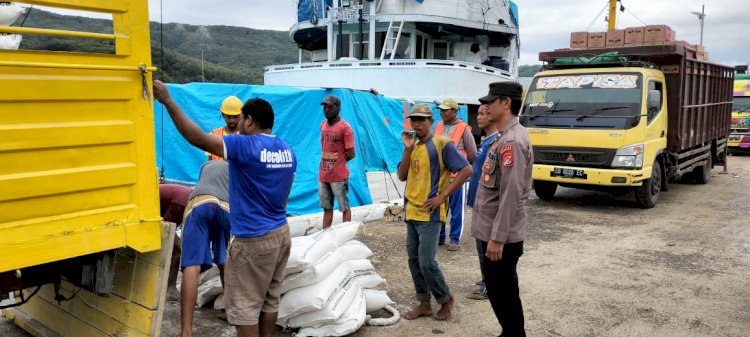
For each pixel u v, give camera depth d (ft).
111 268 10.73
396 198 32.19
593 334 14.94
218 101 29.35
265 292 11.71
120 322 11.21
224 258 14.15
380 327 15.03
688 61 35.83
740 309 16.89
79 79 8.96
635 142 30.83
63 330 13.06
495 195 12.41
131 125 9.70
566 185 34.37
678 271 20.76
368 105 30.58
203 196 13.57
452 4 55.88
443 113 22.56
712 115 44.32
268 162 11.28
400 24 54.24
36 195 8.66
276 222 11.62
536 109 34.04
